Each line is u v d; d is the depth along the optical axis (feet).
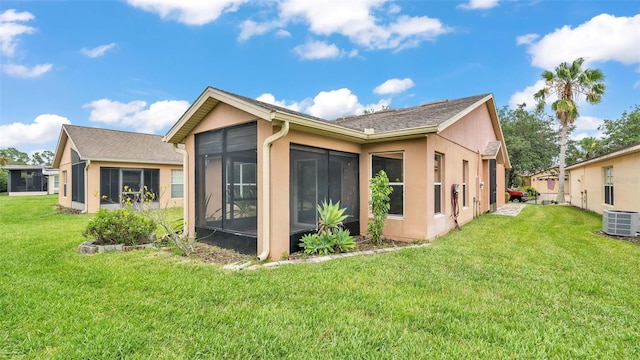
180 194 55.42
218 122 21.91
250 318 10.20
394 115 36.17
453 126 29.60
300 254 19.65
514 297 12.10
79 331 9.31
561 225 31.50
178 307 11.03
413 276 14.49
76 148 45.47
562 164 64.03
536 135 87.15
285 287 13.00
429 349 8.48
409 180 24.00
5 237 24.29
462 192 32.68
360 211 26.22
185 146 25.18
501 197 56.80
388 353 8.28
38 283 13.34
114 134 54.95
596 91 57.52
